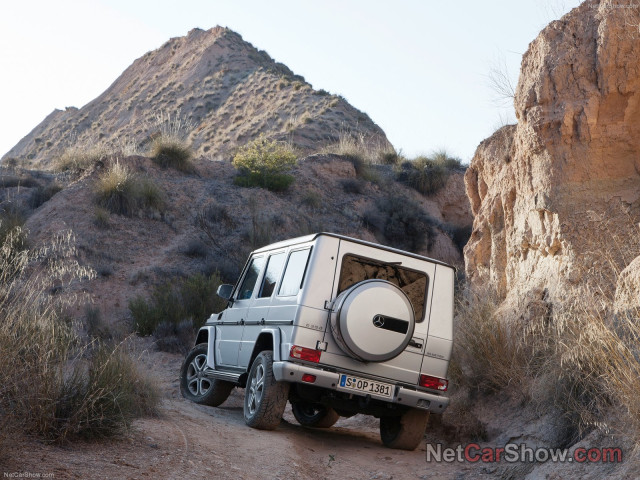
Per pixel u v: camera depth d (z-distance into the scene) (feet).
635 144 26.71
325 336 23.75
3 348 18.03
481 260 37.09
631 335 19.49
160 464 17.44
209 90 253.85
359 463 23.07
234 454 20.34
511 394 26.05
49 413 18.19
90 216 70.59
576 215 26.86
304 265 24.76
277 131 190.39
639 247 24.34
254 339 27.20
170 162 86.94
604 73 26.73
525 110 29.55
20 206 76.64
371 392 23.82
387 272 25.09
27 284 23.88
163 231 72.49
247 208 80.23
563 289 26.04
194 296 55.52
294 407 32.86
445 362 25.12
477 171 40.22
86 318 52.26
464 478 21.44
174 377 40.50
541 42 29.40
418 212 92.17
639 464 16.60
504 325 28.27
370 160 109.50
